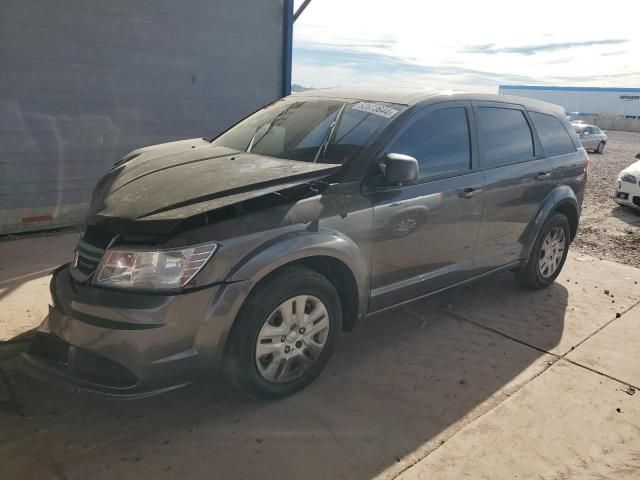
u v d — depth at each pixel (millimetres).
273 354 2975
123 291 2617
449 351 3840
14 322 3934
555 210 5020
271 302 2857
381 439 2852
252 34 7789
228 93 7746
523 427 3000
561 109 5270
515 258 4629
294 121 3906
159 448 2711
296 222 2938
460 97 4023
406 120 3562
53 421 2891
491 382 3455
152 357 2588
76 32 6191
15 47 5809
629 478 2643
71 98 6320
